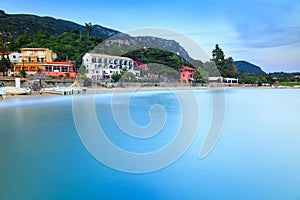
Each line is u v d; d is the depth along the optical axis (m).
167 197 4.32
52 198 4.25
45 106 15.77
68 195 4.36
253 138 8.16
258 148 7.01
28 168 5.46
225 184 4.77
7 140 7.67
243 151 6.71
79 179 4.96
